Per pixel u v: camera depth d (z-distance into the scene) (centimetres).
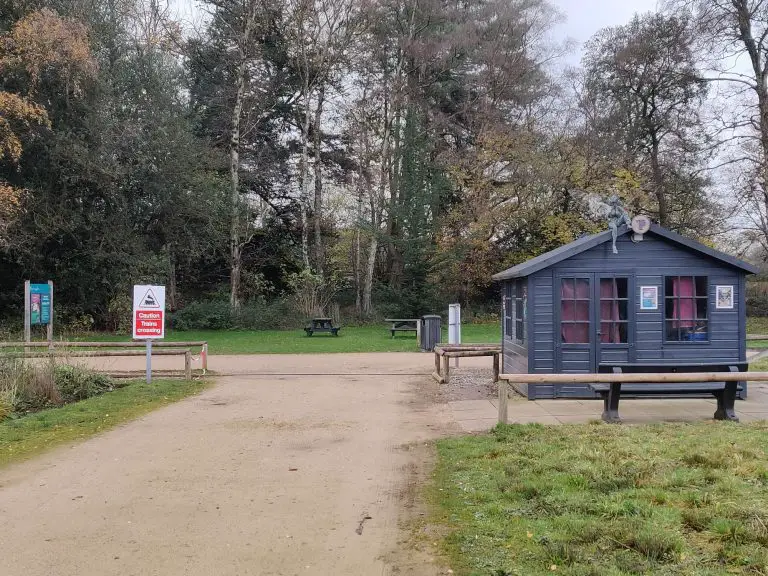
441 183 3472
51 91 2472
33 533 471
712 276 1055
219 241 3133
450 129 3756
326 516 502
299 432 828
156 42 2922
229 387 1241
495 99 3631
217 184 3055
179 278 3666
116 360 1733
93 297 2836
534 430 770
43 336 2505
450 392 1158
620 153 3469
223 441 779
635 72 3488
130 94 2842
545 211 3525
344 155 3806
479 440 741
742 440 684
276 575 396
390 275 3803
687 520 445
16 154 2170
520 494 523
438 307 3628
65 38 2245
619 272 1053
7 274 2764
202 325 2997
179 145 2834
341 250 3806
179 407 1022
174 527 482
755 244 3209
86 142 2588
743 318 1056
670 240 1051
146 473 636
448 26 3500
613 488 524
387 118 3522
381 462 669
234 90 3234
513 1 3541
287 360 1761
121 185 2773
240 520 496
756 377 797
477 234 3447
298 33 3247
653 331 1053
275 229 3888
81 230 2708
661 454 630
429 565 403
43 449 743
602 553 402
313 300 3241
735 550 394
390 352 2002
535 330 1055
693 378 795
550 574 375
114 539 458
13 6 2392
